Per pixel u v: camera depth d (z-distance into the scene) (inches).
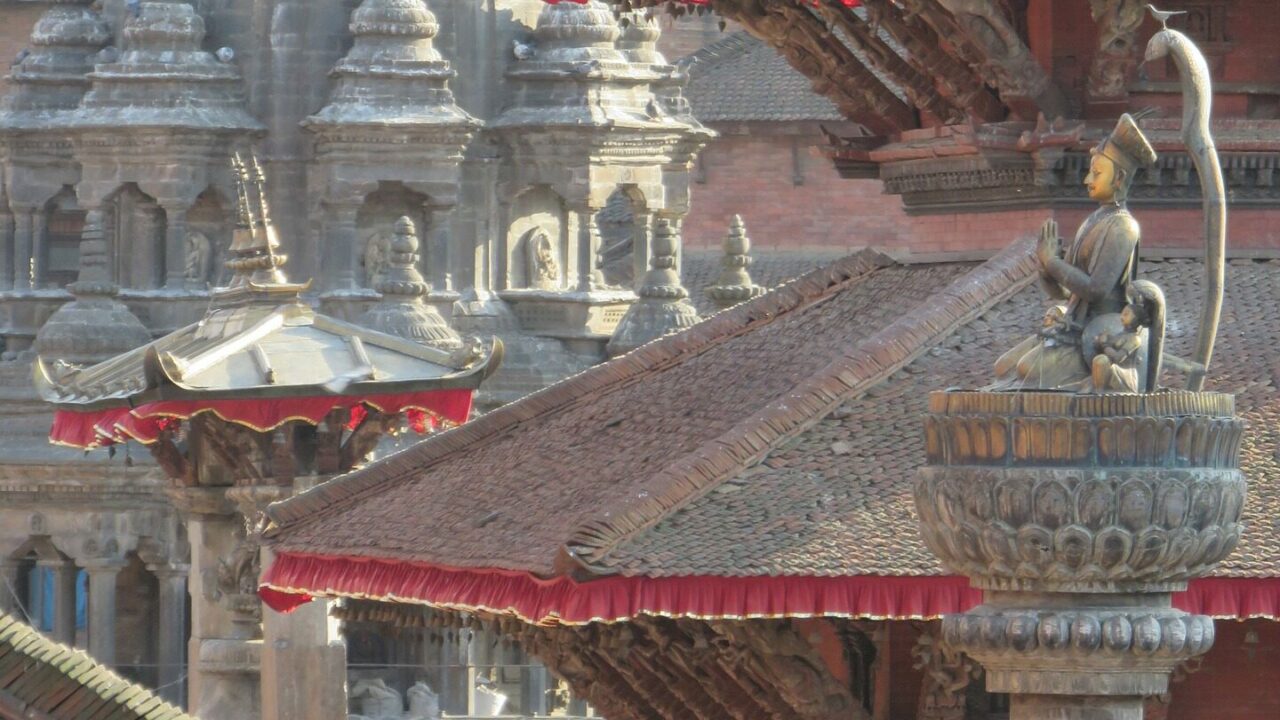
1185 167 1332.4
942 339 1232.8
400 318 4466.0
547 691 4173.2
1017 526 936.3
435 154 5462.6
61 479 5408.5
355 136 5428.2
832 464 1149.1
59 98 5782.5
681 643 1259.8
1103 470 936.3
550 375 5502.0
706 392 1385.3
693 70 6540.4
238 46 5615.2
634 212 5693.9
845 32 1422.2
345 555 1362.0
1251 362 1231.5
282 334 2386.8
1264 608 1093.8
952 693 1259.2
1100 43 1310.3
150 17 5595.5
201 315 5546.3
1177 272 1326.3
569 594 1083.9
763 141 6412.4
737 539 1095.0
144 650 5610.2
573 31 5649.6
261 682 2436.0
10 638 1129.4
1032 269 1278.3
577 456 1350.9
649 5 1571.1
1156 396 944.3
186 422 2630.4
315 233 5516.7
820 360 1343.5
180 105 5531.5
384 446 4562.0
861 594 1085.8
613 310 5654.5
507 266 5639.8
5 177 5787.4
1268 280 1320.1
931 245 1443.2
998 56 1317.7
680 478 1122.0
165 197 5516.7
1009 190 1366.9
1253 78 1371.8
